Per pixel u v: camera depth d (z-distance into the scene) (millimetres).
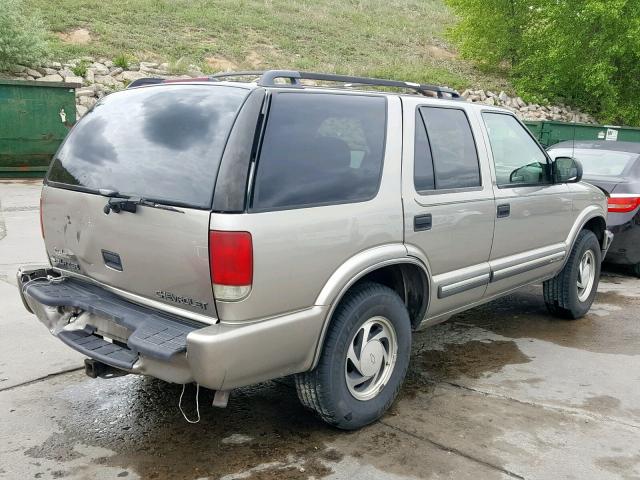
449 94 4523
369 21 32156
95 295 3494
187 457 3320
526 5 25391
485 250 4387
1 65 16234
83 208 3451
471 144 4320
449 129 4160
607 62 22422
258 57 22812
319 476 3156
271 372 3084
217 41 23500
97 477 3131
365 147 3533
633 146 8250
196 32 23984
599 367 4668
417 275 3879
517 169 4773
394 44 29328
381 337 3666
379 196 3512
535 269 4973
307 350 3197
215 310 2922
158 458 3311
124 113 3523
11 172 13688
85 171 3527
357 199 3393
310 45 25922
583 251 5633
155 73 18609
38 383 4160
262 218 2918
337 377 3365
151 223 3070
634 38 21172
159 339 2906
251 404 3957
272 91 3154
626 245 7230
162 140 3217
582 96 25906
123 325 3141
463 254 4172
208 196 2896
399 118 3773
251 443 3471
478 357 4844
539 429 3676
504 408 3945
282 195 3039
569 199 5316
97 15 22797
